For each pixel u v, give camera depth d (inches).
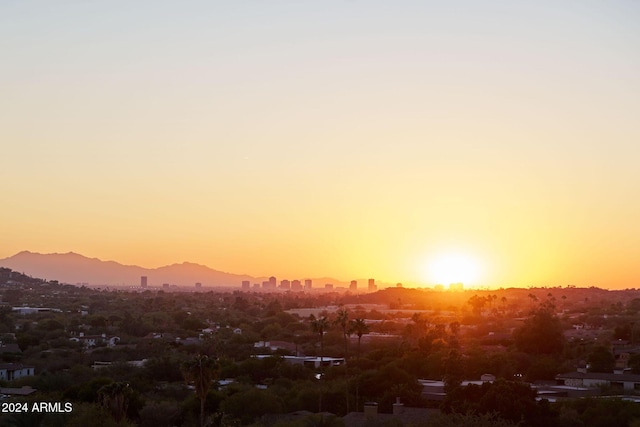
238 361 5285.4
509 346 5944.9
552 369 4419.3
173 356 5019.7
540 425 2583.7
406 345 5364.2
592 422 2704.2
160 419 3051.2
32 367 4564.5
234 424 2824.8
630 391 3713.1
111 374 4252.0
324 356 5565.9
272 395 3302.2
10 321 7573.8
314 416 2763.3
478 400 2753.4
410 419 2802.7
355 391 3548.2
